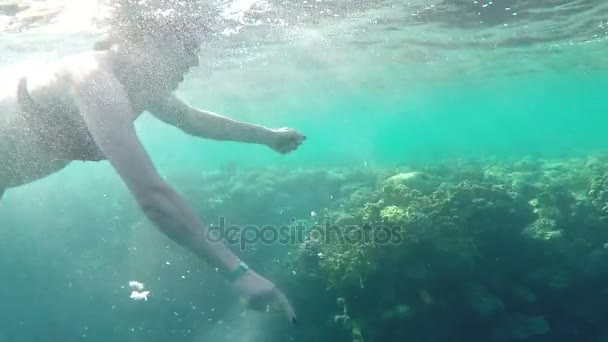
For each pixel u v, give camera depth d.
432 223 9.68
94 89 2.04
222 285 16.08
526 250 10.31
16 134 2.39
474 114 86.56
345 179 19.64
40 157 2.50
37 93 2.28
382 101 54.09
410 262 9.62
